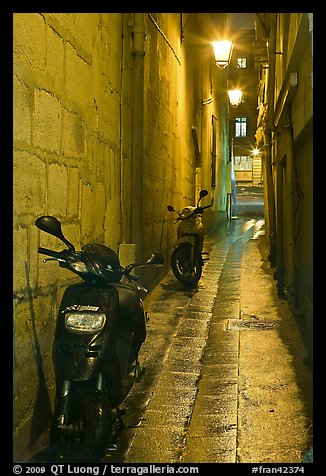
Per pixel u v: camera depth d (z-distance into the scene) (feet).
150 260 13.60
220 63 38.73
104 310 11.32
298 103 20.10
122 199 22.30
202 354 19.08
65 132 14.49
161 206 31.58
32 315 12.09
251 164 150.92
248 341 20.17
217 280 33.14
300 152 21.79
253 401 14.80
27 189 11.80
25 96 11.65
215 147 71.36
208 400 15.10
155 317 24.12
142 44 23.91
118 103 21.31
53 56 13.46
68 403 10.86
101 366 11.05
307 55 17.02
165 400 15.16
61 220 14.16
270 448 12.18
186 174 42.47
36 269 12.33
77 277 15.34
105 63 19.11
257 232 66.49
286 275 27.02
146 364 18.08
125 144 22.81
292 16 19.51
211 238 58.29
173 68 35.40
